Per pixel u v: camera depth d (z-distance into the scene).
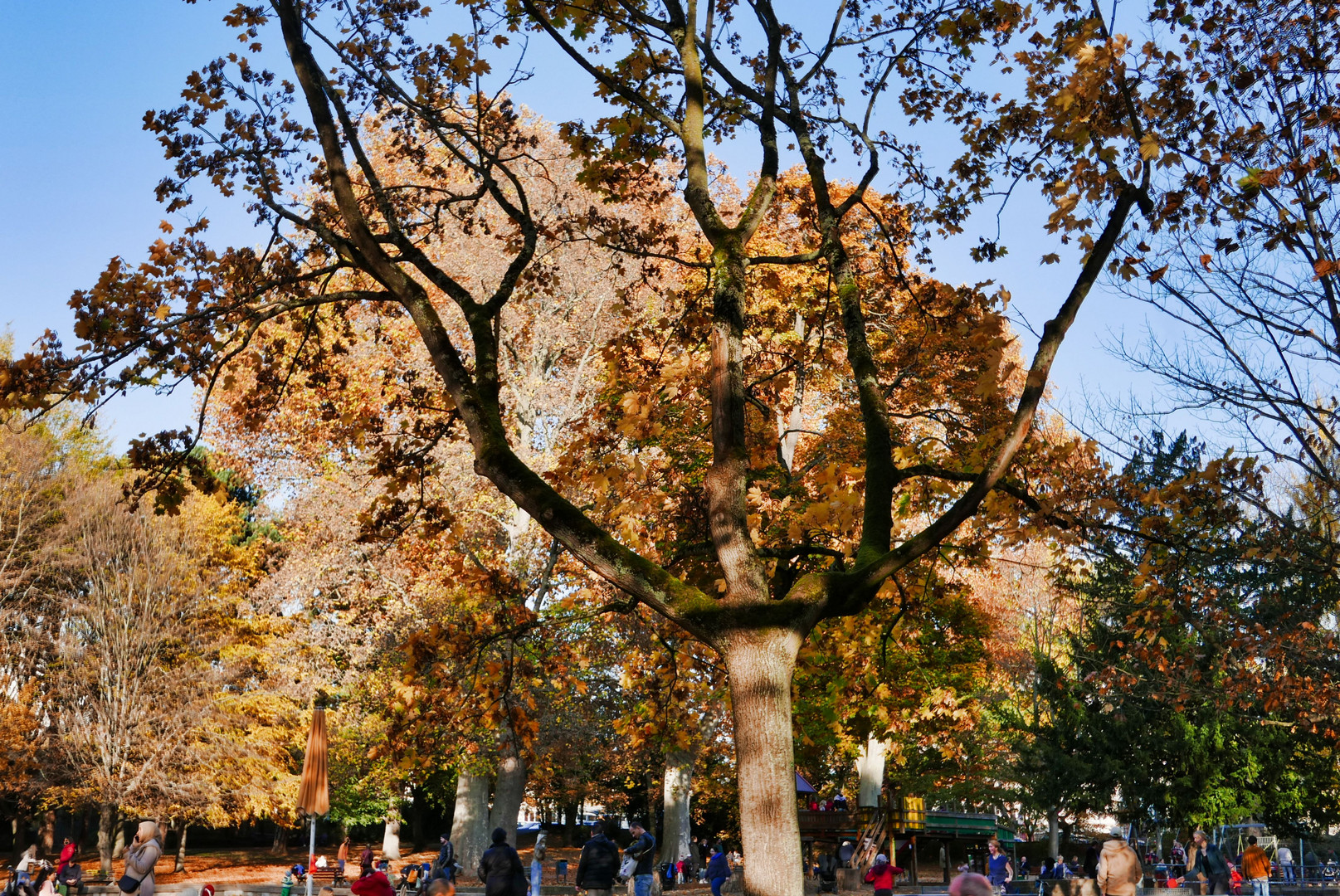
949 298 10.41
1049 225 7.98
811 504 8.27
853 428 16.38
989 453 8.28
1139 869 11.90
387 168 24.73
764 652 6.56
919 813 33.44
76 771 32.28
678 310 11.66
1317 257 8.69
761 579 6.90
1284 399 9.53
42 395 8.64
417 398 10.31
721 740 32.19
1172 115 8.88
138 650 33.19
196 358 8.98
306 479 31.72
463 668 9.16
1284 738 29.47
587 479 9.56
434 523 9.98
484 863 14.11
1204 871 21.83
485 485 25.83
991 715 36.88
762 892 6.14
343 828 47.12
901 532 21.94
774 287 13.63
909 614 13.11
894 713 20.86
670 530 11.79
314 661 32.66
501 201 9.17
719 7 10.62
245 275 9.29
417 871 26.83
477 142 9.27
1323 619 15.22
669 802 32.81
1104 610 30.95
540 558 24.66
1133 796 31.25
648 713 11.23
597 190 10.68
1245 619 13.23
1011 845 40.94
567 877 35.28
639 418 9.54
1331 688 12.72
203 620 34.69
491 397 7.70
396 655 28.75
